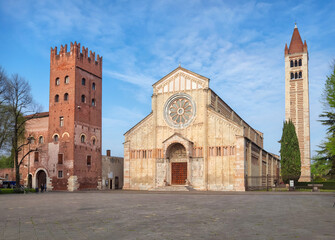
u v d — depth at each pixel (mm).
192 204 31750
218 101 75000
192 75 69688
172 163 68750
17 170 62875
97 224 18594
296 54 111062
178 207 28609
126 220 20156
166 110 70750
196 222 19078
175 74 71250
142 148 71438
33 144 76938
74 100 72938
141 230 16438
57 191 68812
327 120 43562
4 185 74688
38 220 20531
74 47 74625
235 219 20219
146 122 71875
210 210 25844
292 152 80875
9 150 64938
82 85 76125
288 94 109938
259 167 78062
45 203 34375
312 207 27641
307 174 102938
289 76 110812
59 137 73375
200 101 68250
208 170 65000
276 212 23953
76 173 71375
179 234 15242
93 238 14539
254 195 47250
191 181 65438
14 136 63750
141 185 70125
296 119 107500
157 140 70375
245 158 63781
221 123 65438
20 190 61000
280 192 55219
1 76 62812
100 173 79000
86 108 76562
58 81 76188
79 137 73500
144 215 22703
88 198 42562
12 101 63531
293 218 20422
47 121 75812
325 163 49562
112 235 15188
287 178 80250
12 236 15297
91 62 79688
